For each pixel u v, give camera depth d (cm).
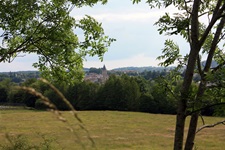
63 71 1252
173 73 967
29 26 1143
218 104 750
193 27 827
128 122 6594
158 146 4028
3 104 10600
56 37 1132
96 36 1233
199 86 815
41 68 1240
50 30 1132
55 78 1263
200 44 822
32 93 140
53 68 1230
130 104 11106
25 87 142
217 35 866
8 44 1200
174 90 903
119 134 4981
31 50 1195
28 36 1120
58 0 1135
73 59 1244
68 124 143
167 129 5609
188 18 865
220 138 4481
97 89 11869
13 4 1050
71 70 1259
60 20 1140
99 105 11631
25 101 10350
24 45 1145
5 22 1063
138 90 11150
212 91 762
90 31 1225
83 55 1251
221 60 962
